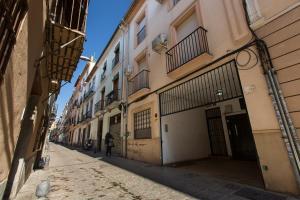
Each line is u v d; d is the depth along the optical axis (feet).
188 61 17.80
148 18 30.14
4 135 6.43
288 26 11.09
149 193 11.78
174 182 14.17
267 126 11.27
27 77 8.28
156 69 25.38
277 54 11.34
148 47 28.45
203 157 28.02
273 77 11.25
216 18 16.70
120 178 16.28
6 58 5.07
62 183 14.78
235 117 26.53
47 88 19.42
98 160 29.17
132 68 33.30
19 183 12.03
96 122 53.67
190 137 27.14
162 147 22.89
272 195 9.98
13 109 6.92
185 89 22.36
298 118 10.03
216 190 11.69
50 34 12.61
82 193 12.03
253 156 23.36
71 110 111.45
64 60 16.97
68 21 15.60
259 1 12.78
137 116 29.81
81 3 14.05
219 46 15.85
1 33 4.60
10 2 4.77
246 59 13.19
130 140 30.40
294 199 9.13
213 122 30.12
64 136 127.75
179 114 26.66
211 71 17.40
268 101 11.44
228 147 26.73
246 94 12.78
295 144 9.92
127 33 38.68
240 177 14.52
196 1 19.79
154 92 25.21
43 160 23.04
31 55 8.38
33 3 7.32
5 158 7.26
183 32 21.75
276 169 10.56
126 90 34.01
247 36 13.39
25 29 6.58
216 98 26.71
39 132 19.31
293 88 10.39
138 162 25.53
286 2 11.32
